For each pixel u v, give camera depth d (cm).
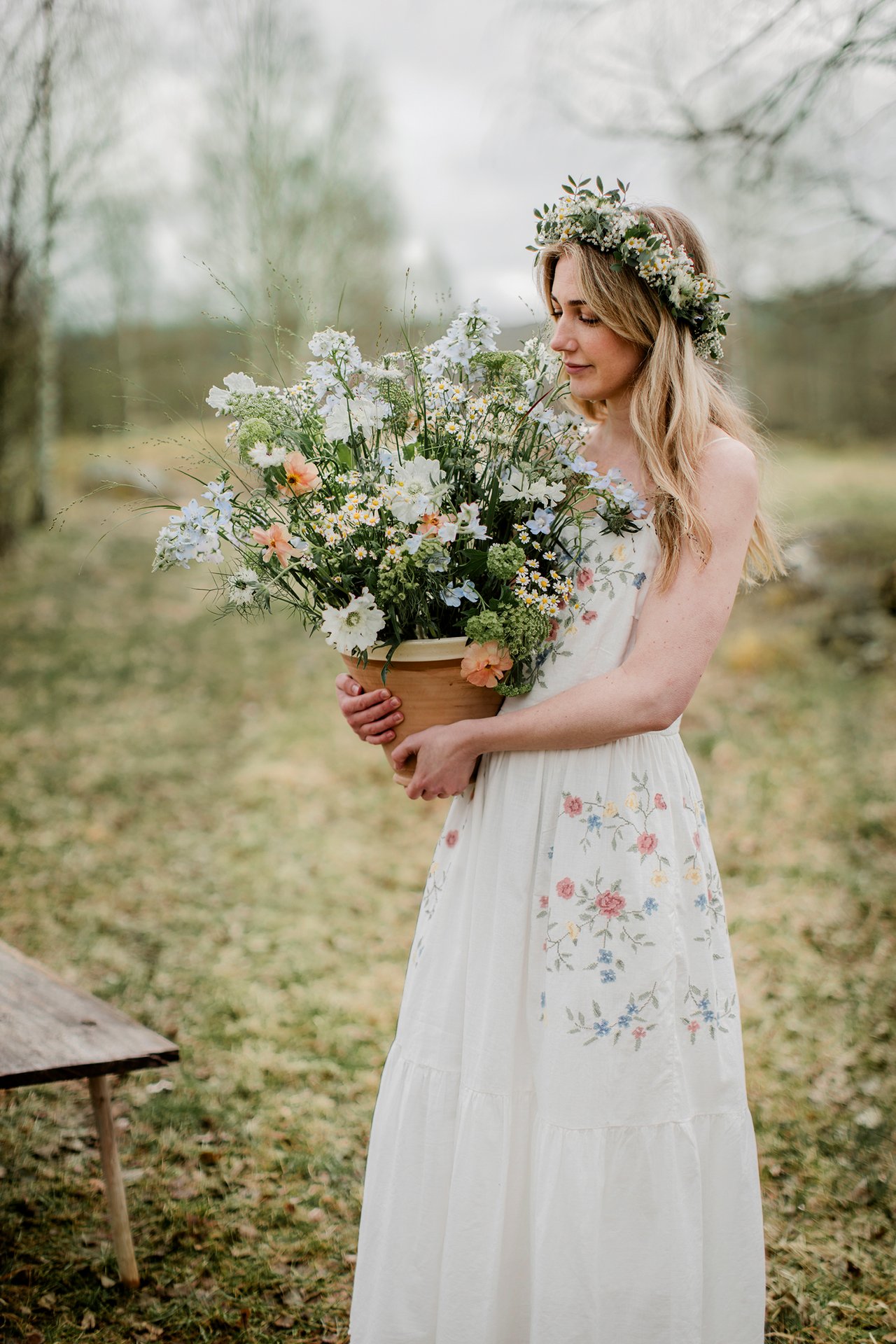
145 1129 281
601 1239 154
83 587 1049
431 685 165
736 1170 163
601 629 162
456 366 173
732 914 411
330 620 154
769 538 182
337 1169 267
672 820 163
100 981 363
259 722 688
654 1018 155
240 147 1212
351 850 489
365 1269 169
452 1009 165
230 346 804
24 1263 230
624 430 173
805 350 1902
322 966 379
